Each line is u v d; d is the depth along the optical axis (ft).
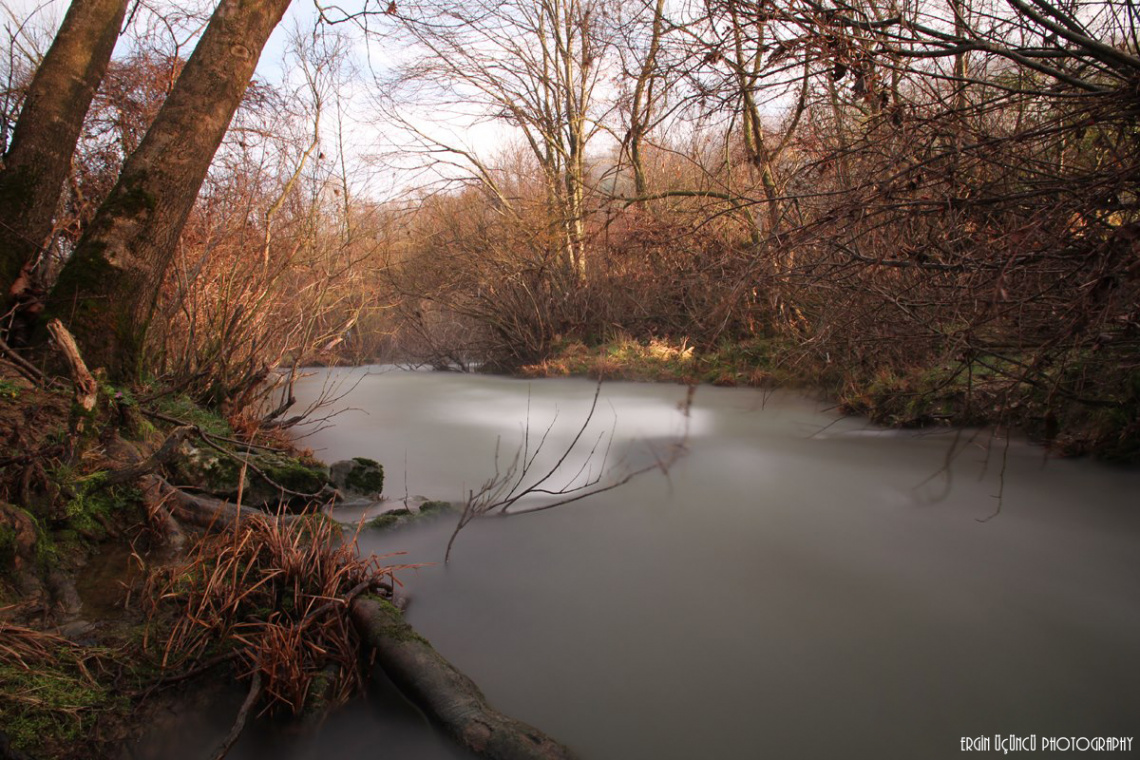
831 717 8.66
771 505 16.25
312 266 26.11
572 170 53.36
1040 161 14.26
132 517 11.68
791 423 25.31
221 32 19.17
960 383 21.86
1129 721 8.48
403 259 57.11
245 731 8.26
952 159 14.65
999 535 14.06
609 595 11.80
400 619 9.96
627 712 8.75
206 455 14.98
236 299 22.16
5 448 11.32
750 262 18.07
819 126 21.21
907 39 13.67
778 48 14.88
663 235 27.40
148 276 18.35
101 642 8.94
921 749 8.09
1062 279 13.80
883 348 24.41
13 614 9.02
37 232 19.60
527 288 51.29
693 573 12.64
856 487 17.39
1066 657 9.80
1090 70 14.26
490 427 27.73
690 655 10.00
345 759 8.14
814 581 12.27
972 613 11.07
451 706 8.30
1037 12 12.86
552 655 9.96
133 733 7.77
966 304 15.99
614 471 19.72
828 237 16.33
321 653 9.23
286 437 22.85
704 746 8.14
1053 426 18.92
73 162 24.35
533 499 16.92
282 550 10.66
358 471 17.29
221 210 23.93
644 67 19.49
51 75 20.38
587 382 42.32
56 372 16.25
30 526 9.88
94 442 12.23
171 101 18.86
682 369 38.78
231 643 9.24
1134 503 15.29
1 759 6.75
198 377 20.76
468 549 13.62
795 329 30.35
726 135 24.88
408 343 58.23
